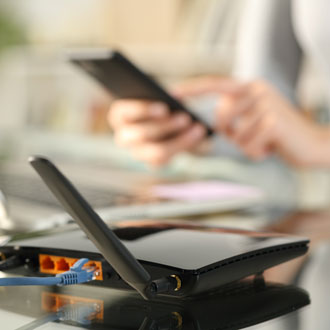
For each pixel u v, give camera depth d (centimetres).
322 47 175
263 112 149
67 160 164
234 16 278
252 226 84
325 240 72
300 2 178
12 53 353
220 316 42
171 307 45
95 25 355
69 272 46
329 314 43
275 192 142
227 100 151
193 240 50
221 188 109
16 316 43
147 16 326
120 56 110
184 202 92
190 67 302
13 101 339
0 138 238
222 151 168
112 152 182
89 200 93
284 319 42
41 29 367
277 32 199
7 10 364
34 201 94
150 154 143
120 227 55
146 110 133
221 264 45
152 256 46
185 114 135
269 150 157
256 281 53
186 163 166
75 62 123
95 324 41
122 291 49
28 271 52
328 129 163
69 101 316
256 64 201
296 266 58
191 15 299
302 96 254
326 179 187
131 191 103
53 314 43
